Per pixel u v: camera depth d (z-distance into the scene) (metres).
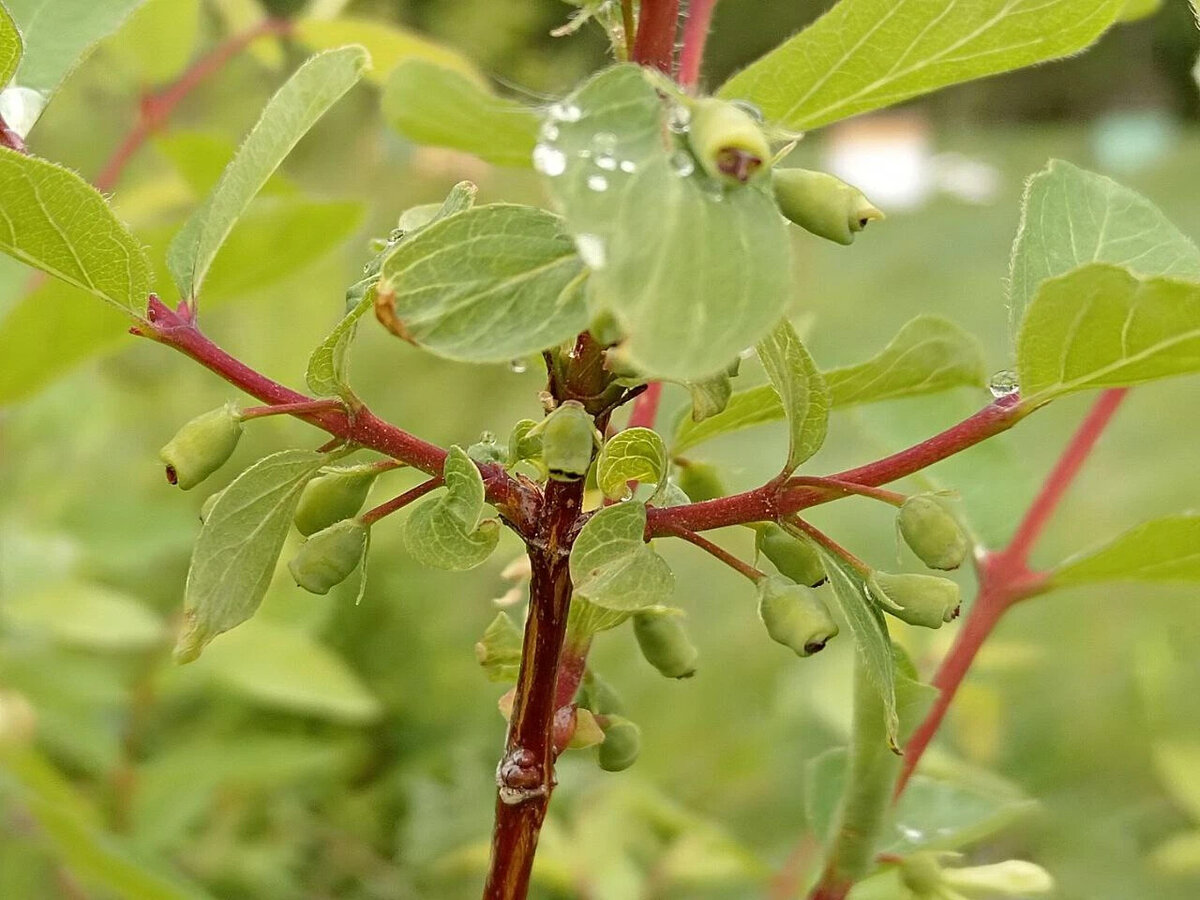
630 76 0.37
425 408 1.44
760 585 0.41
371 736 1.16
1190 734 0.75
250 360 0.78
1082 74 4.27
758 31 3.16
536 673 0.42
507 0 2.10
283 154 0.42
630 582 0.40
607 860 0.71
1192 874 0.75
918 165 3.17
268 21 0.72
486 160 0.42
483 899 0.42
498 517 0.42
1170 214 2.64
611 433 0.46
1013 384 0.44
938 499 0.41
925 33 0.43
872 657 0.40
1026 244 0.44
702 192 0.37
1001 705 0.79
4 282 0.72
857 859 0.46
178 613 0.91
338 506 0.41
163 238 0.54
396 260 0.38
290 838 1.04
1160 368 0.41
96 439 1.04
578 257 0.38
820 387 0.40
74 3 0.46
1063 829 0.81
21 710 0.74
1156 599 1.03
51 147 1.33
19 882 0.77
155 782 0.88
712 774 0.99
